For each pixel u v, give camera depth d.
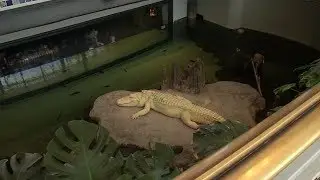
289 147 0.66
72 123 1.24
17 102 4.56
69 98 4.68
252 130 0.70
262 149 0.65
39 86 4.86
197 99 4.37
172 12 6.45
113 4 5.74
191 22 6.84
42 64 5.05
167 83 4.78
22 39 4.73
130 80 5.07
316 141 0.69
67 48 5.29
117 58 5.62
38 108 4.44
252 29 6.18
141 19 6.09
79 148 1.17
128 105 4.21
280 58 5.23
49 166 1.13
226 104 4.24
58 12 5.27
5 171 1.18
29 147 3.64
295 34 5.54
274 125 0.70
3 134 3.91
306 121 0.72
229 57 5.56
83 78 5.12
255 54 5.25
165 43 6.14
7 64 4.75
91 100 4.59
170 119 3.99
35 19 4.98
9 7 4.91
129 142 3.59
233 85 4.68
